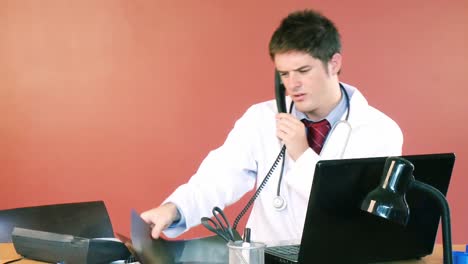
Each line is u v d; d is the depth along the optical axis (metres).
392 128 1.92
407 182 1.17
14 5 3.17
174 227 1.74
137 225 1.42
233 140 2.07
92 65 3.20
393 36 3.23
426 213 1.49
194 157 3.23
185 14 3.21
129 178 3.22
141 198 3.22
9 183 3.19
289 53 1.72
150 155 3.22
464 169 3.26
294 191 1.86
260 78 3.22
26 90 3.18
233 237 1.44
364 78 3.23
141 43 3.20
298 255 1.38
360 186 1.35
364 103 1.96
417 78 3.24
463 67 3.24
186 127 3.23
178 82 3.21
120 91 3.21
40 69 3.18
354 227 1.39
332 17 3.22
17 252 1.71
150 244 1.48
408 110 3.25
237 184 2.01
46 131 3.20
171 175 3.23
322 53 1.73
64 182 3.20
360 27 3.22
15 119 3.19
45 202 3.20
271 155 2.00
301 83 1.74
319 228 1.35
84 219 1.85
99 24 3.19
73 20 3.18
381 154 1.87
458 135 3.26
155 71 3.21
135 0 3.19
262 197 1.99
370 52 3.23
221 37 3.21
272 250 1.50
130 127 3.22
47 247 1.63
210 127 3.23
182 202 1.76
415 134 3.25
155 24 3.20
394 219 1.15
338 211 1.35
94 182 3.21
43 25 3.17
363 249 1.45
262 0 3.20
